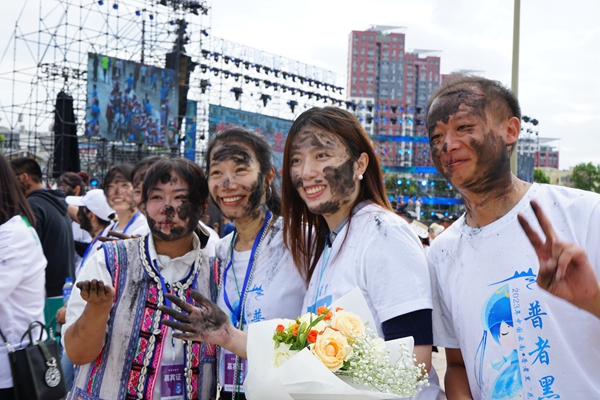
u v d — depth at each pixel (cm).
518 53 844
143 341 215
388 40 12825
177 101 2123
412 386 157
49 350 269
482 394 186
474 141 188
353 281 200
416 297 186
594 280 135
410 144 3838
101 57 1898
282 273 241
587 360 170
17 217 278
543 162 12031
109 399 211
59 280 441
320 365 156
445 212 3375
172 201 227
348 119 223
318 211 219
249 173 247
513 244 184
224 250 261
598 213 176
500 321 181
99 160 2361
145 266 224
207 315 181
